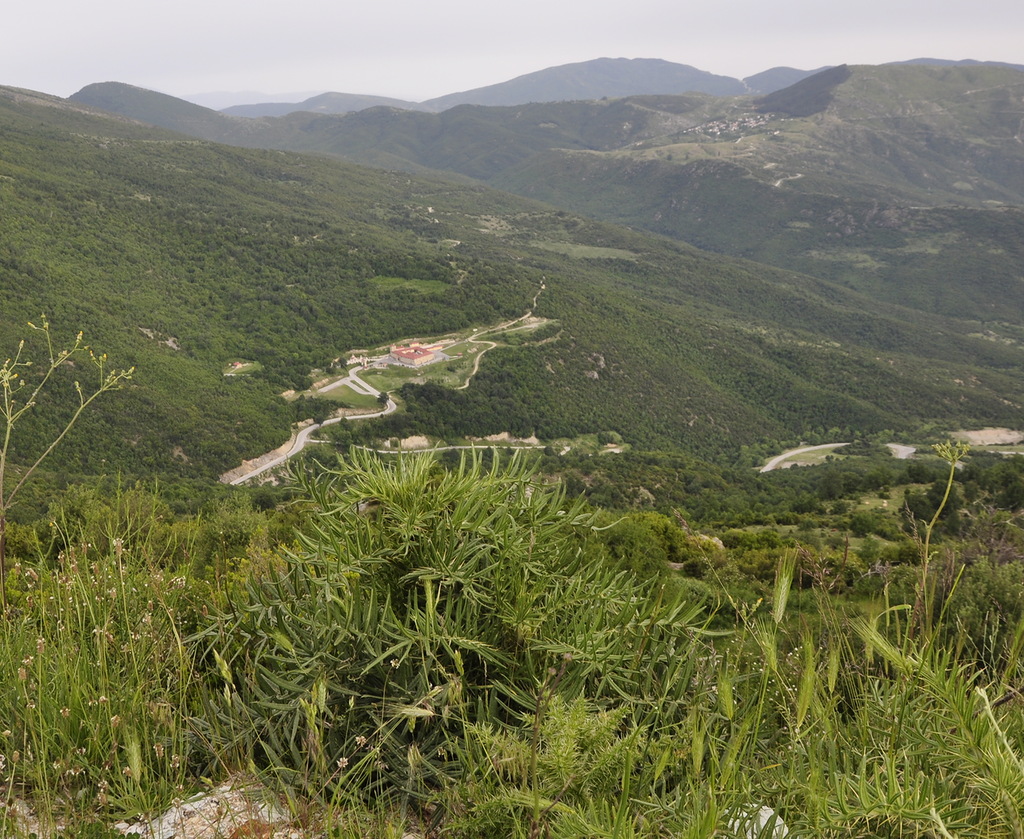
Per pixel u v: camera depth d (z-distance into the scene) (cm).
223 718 178
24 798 168
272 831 144
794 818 134
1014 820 105
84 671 187
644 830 129
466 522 188
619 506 6003
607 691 179
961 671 129
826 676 164
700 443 12731
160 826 154
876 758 142
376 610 173
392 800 161
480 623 186
